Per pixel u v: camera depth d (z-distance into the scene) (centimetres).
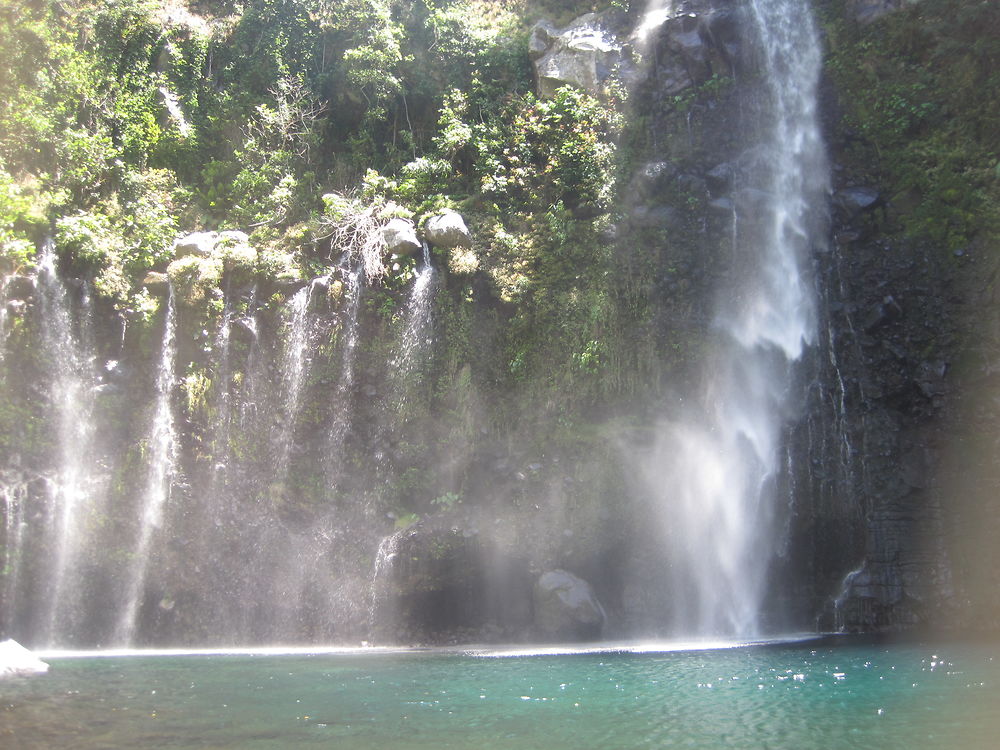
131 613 1525
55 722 743
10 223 1658
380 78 2014
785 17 2030
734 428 1614
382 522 1551
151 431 1576
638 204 1831
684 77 2033
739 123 1977
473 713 781
